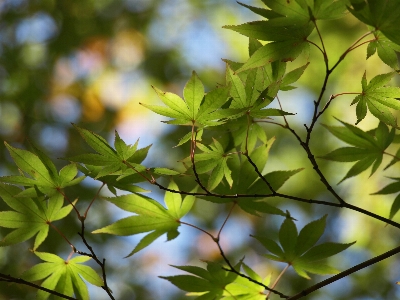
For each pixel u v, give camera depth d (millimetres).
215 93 1249
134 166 1375
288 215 1592
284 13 1246
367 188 3848
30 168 1464
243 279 1592
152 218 1552
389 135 1582
